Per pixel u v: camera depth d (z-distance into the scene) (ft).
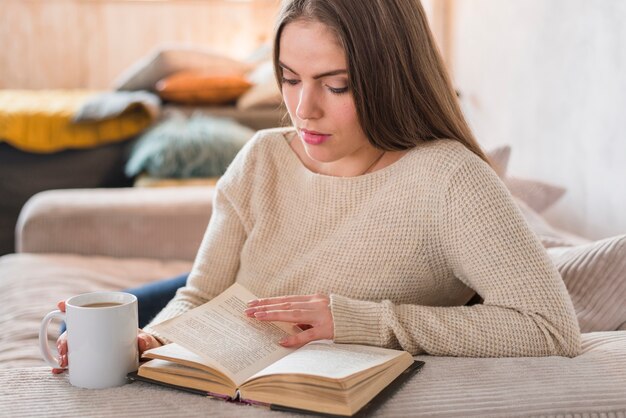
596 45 6.98
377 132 3.88
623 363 3.46
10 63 17.94
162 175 10.77
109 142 12.25
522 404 3.09
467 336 3.62
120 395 3.24
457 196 3.77
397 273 4.01
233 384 3.15
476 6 10.71
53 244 7.39
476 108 10.87
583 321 4.34
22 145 11.94
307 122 3.86
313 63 3.73
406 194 3.97
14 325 5.48
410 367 3.40
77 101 13.51
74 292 6.21
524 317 3.63
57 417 3.02
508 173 9.50
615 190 6.72
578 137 7.47
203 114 12.58
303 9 3.73
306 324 3.82
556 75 7.95
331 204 4.21
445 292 4.20
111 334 3.32
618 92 6.57
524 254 3.67
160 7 18.02
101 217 7.42
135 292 5.32
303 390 3.00
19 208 12.01
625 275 4.35
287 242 4.37
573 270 4.53
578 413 3.07
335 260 4.12
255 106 12.81
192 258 7.43
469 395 3.15
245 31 18.21
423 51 3.91
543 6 8.20
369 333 3.63
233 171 4.72
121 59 18.17
